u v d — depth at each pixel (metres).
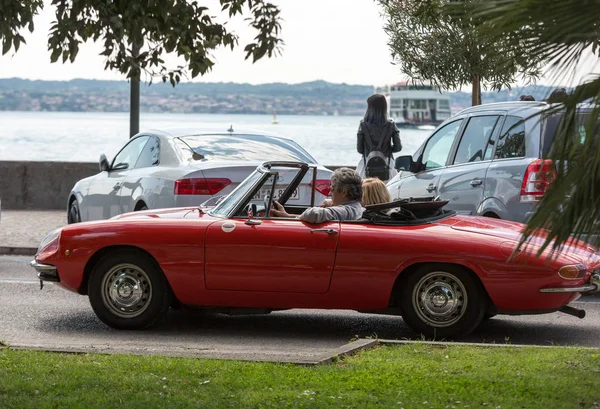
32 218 33.19
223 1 13.81
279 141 21.72
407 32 25.41
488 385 10.42
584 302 18.41
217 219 14.70
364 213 14.59
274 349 13.90
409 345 12.85
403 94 116.25
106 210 23.03
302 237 14.22
